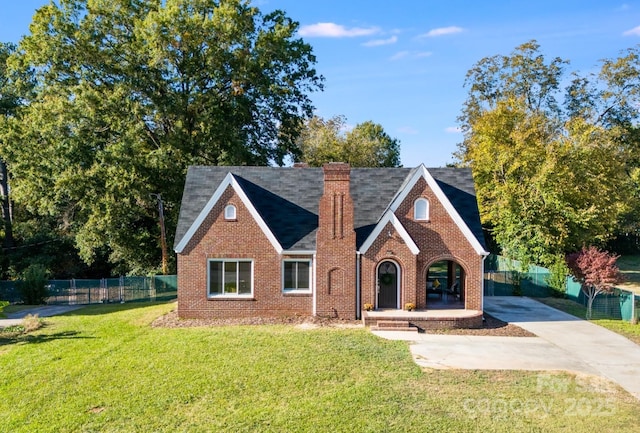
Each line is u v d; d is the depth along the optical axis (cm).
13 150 3653
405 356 1734
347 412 1255
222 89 4156
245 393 1373
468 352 1817
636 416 1258
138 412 1257
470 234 2366
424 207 2392
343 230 2323
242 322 2269
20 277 3825
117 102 3631
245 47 3953
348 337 1984
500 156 4331
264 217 2455
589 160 4219
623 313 2508
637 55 4988
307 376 1504
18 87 4047
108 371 1562
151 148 4150
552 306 2830
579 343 1988
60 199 3781
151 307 2775
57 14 3638
